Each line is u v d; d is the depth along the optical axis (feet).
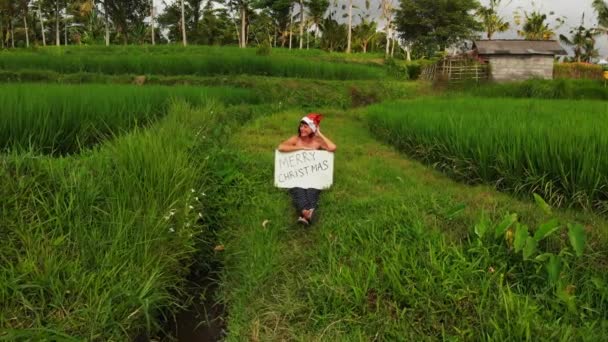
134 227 13.42
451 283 11.91
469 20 159.63
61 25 199.72
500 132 21.86
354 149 28.96
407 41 173.88
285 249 15.42
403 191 19.76
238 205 19.11
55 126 22.11
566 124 21.47
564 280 12.03
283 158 18.58
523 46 105.40
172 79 70.90
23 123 20.97
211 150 23.04
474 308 11.25
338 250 14.48
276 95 65.21
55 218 12.86
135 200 14.35
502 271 12.53
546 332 10.25
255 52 117.91
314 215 17.37
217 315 13.33
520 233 12.58
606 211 17.16
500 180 20.44
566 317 10.91
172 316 13.08
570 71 121.49
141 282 11.98
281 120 39.96
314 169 18.17
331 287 12.40
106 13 154.30
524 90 73.15
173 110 29.48
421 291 11.84
